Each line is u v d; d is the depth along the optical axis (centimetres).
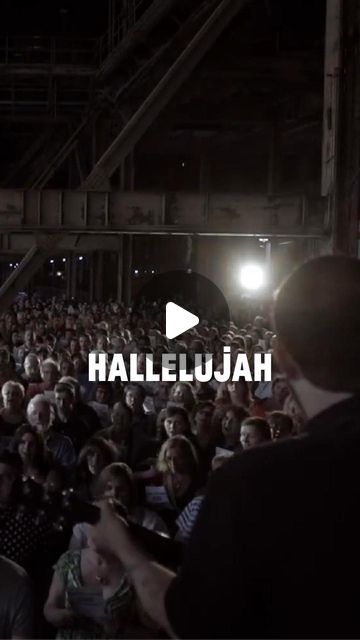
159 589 191
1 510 589
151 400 1338
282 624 163
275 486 166
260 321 2558
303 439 173
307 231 2102
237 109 4825
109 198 2139
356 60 2003
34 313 3142
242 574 163
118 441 1036
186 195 2133
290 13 4025
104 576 534
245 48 4072
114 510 218
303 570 162
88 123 4828
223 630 164
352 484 165
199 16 3822
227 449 973
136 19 4509
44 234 2188
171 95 2830
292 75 4091
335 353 176
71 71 4697
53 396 1251
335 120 2017
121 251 4038
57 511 224
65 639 543
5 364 1462
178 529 719
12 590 489
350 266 183
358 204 2014
